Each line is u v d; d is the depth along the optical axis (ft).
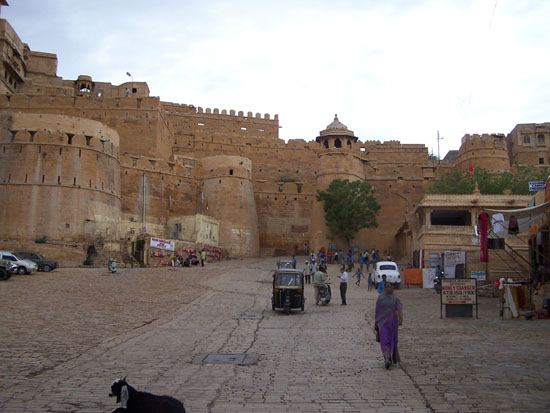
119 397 15.38
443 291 47.85
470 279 47.67
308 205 181.68
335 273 109.29
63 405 21.63
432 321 45.44
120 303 58.49
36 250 108.06
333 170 158.20
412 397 22.24
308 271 93.50
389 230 173.37
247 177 171.42
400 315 28.73
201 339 38.34
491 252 79.10
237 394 23.08
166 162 168.25
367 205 143.84
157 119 179.93
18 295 60.95
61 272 89.81
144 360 30.81
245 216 166.81
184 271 100.27
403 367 27.84
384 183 177.78
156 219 162.30
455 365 27.84
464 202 97.45
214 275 94.58
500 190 131.44
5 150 131.44
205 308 57.26
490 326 41.39
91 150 137.28
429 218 97.81
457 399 21.72
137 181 160.76
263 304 61.57
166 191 166.40
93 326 43.73
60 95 181.57
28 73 211.41
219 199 166.81
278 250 176.45
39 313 49.44
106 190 140.36
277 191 181.37
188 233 147.64
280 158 212.23
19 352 32.71
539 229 53.52
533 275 54.19
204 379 25.94
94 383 25.31
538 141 201.98
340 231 146.20
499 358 29.19
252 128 235.61
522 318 45.57
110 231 134.31
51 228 127.34
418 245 103.50
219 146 208.64
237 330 42.70
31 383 25.31
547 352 30.58
